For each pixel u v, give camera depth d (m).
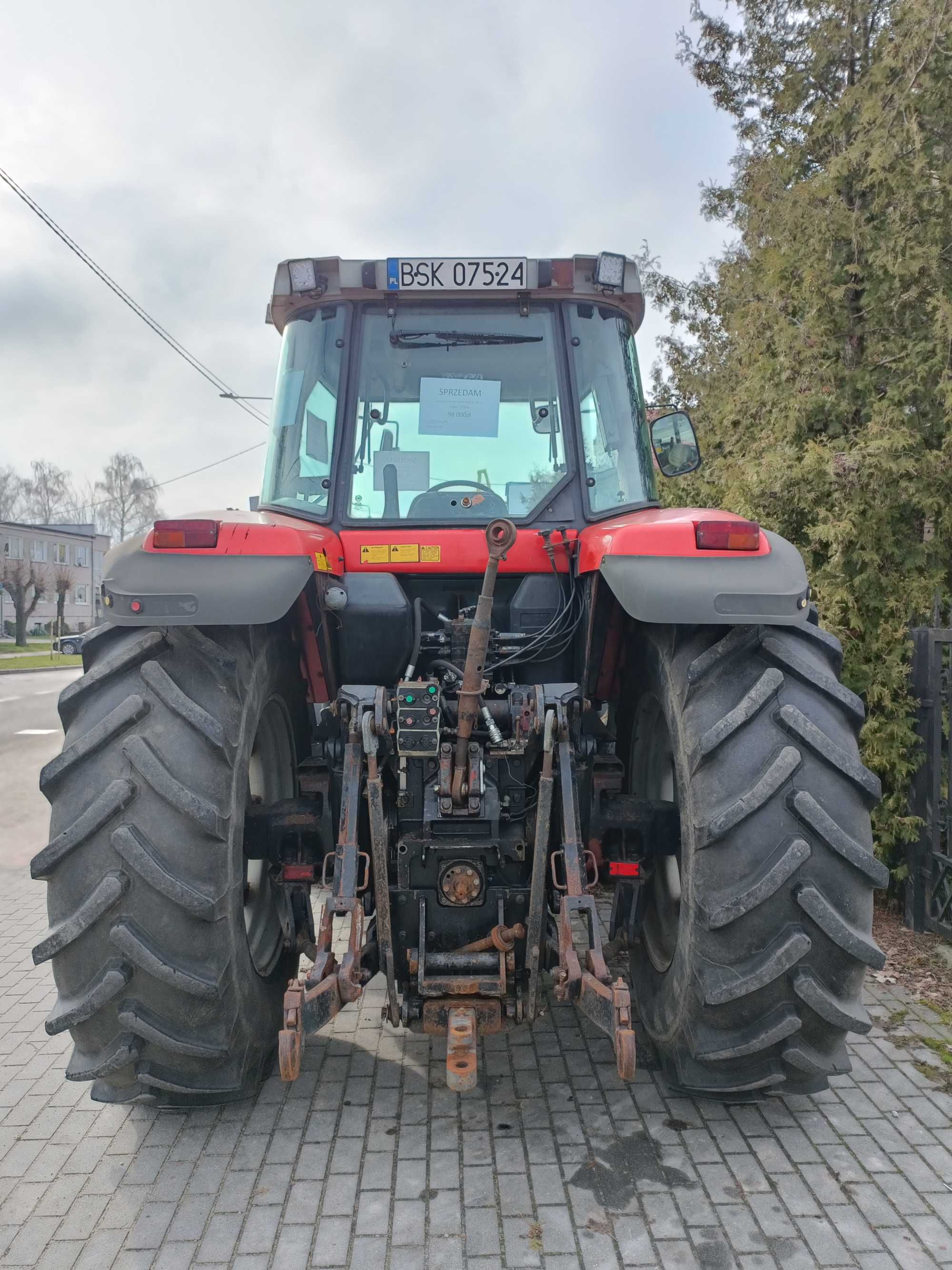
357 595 3.21
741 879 2.41
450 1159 2.67
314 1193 2.53
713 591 2.48
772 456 4.91
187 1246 2.34
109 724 2.43
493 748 2.84
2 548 57.28
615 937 3.36
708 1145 2.74
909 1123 2.86
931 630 4.42
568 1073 3.16
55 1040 3.56
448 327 3.50
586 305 3.53
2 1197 2.55
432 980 2.70
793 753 2.44
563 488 3.41
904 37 4.75
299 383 3.51
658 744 3.29
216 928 2.44
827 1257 2.27
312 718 3.66
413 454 3.44
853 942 2.37
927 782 4.44
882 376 4.97
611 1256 2.27
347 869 2.68
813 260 5.08
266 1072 3.01
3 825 7.59
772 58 6.07
